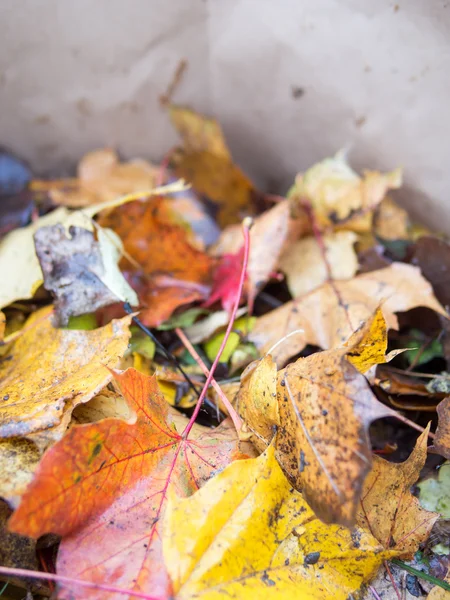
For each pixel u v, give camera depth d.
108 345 0.22
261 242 0.28
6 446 0.19
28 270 0.27
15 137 0.35
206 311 0.27
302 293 0.29
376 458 0.21
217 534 0.17
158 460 0.20
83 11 0.31
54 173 0.38
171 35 0.33
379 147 0.32
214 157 0.34
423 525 0.20
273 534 0.18
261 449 0.21
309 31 0.30
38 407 0.20
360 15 0.29
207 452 0.21
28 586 0.19
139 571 0.17
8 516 0.19
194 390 0.24
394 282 0.27
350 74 0.31
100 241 0.25
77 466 0.17
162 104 0.36
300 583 0.18
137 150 0.38
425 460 0.21
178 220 0.32
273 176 0.38
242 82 0.34
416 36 0.28
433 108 0.29
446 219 0.32
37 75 0.33
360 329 0.18
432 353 0.27
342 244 0.30
